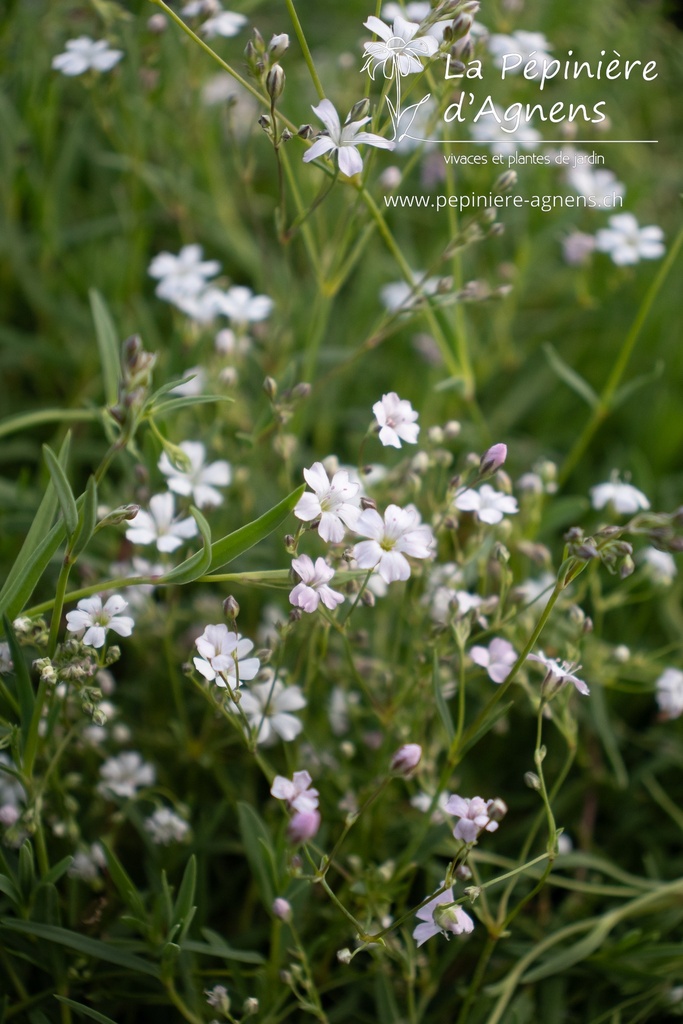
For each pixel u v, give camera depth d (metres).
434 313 0.40
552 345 0.49
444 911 0.31
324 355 0.43
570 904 0.37
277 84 0.34
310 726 0.38
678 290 0.49
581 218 0.48
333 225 0.47
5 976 0.35
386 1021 0.34
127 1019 0.36
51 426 0.45
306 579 0.32
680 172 0.54
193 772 0.38
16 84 0.44
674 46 0.57
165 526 0.35
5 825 0.34
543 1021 0.35
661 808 0.40
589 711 0.39
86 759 0.37
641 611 0.42
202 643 0.32
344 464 0.45
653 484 0.45
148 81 0.42
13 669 0.33
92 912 0.35
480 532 0.35
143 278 0.48
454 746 0.33
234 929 0.37
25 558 0.33
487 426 0.45
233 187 0.51
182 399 0.33
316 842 0.35
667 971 0.35
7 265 0.46
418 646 0.35
